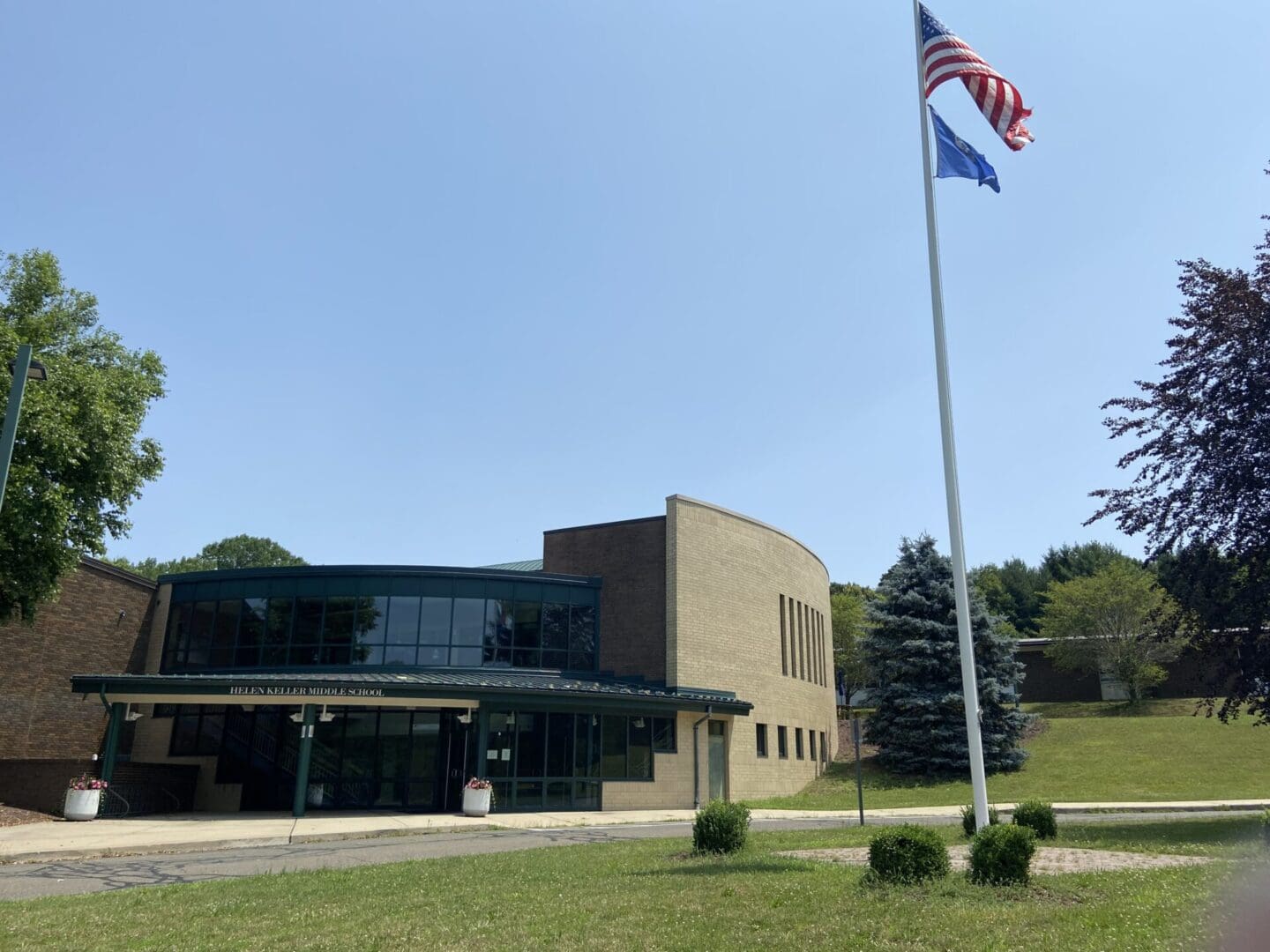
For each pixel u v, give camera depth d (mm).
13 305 25500
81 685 23672
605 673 31625
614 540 33375
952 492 13992
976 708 13266
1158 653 47000
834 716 43969
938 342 14656
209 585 31312
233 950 8164
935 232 15141
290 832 19719
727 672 32781
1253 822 19141
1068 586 51281
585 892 10797
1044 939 7703
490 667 29781
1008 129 15336
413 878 12398
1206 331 19578
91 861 15656
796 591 38969
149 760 29281
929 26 15844
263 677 24016
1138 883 10141
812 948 7719
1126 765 34531
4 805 22516
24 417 20234
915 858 10844
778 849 15266
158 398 27531
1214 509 19047
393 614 29609
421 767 27672
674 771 29344
